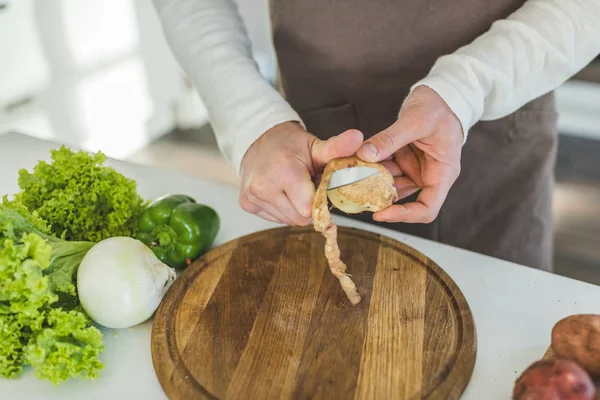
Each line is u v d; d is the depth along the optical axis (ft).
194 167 6.61
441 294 2.14
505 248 3.19
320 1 2.70
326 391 1.82
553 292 2.23
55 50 5.66
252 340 1.99
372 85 2.88
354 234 2.46
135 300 1.99
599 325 1.72
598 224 5.29
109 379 1.93
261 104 2.36
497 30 2.41
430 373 1.86
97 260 1.99
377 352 1.93
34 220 2.12
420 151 2.22
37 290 1.80
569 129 6.74
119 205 2.38
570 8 2.29
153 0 2.77
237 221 2.67
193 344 1.97
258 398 1.80
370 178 1.98
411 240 2.53
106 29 6.19
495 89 2.30
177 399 1.81
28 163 3.13
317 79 2.94
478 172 3.02
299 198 2.07
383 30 2.70
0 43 5.09
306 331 2.02
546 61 2.32
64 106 5.97
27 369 1.96
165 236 2.35
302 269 2.29
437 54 2.74
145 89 7.02
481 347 2.01
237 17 2.75
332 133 3.08
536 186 3.03
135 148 7.07
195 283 2.22
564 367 1.60
